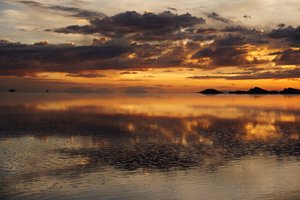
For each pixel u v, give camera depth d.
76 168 31.55
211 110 115.19
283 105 155.25
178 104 163.88
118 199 23.91
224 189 25.64
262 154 37.28
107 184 26.89
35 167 31.91
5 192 25.05
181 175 29.20
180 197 24.20
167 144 43.84
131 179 28.16
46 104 158.62
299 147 41.47
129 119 79.31
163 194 24.80
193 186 26.36
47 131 56.34
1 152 38.66
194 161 34.16
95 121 74.12
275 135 52.34
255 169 30.89
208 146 42.34
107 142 45.38
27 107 130.25
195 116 88.94
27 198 23.92
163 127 62.78
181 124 68.25
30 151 39.28
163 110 114.31
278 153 37.78
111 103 175.00
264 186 26.19
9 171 30.48
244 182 27.16
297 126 65.19
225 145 43.06
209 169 31.02
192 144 43.81
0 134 52.69
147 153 38.09
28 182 27.31
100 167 31.91
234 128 61.50
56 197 24.12
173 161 34.16
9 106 137.75
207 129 59.88
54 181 27.59
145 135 51.94
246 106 144.88
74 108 124.50
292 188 25.69
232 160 34.44
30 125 65.44
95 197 24.22
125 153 38.16
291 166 31.89
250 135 52.28
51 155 37.12
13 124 67.12
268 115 93.12
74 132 55.16
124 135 51.91
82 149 40.50
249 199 23.59
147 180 27.88
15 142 45.34
